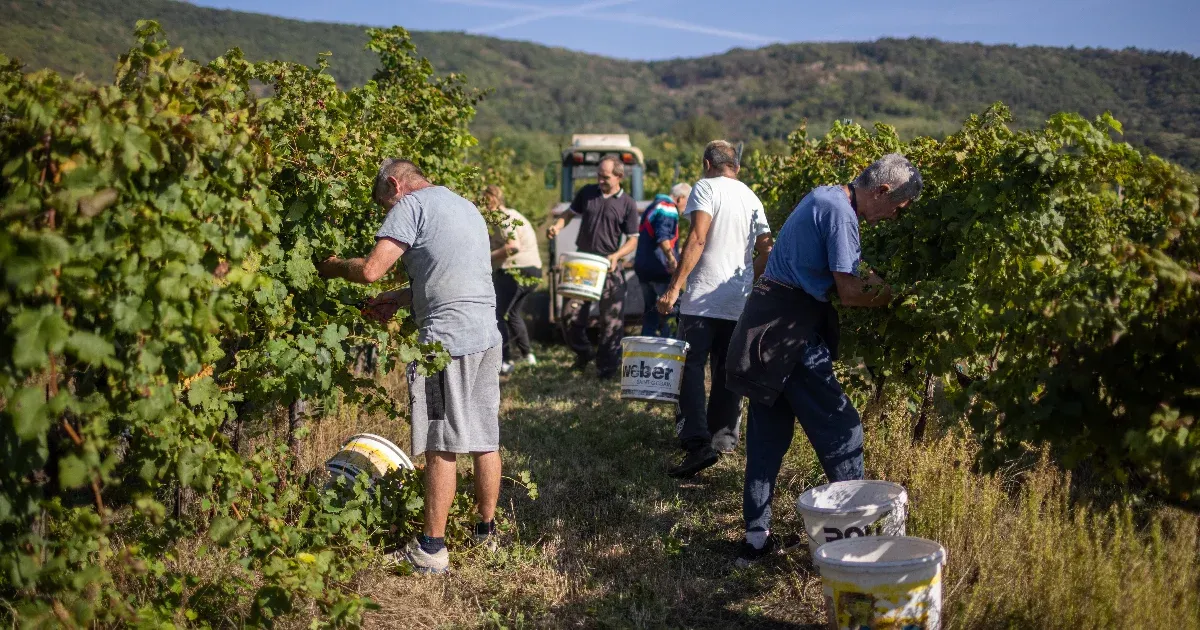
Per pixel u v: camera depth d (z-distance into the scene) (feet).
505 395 23.85
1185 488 8.76
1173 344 8.80
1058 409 9.05
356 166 12.82
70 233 7.62
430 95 19.33
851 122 21.02
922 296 11.64
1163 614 9.37
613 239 25.68
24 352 7.15
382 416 17.80
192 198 8.46
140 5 388.98
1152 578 9.76
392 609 11.27
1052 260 10.31
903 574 9.18
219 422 10.14
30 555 8.54
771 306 12.12
